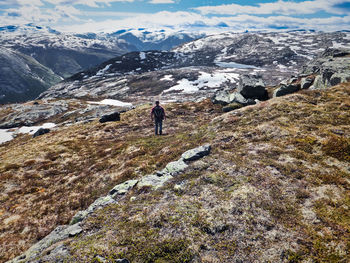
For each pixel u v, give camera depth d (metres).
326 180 9.41
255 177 10.23
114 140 30.41
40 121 83.44
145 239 7.39
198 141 17.39
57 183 20.56
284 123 15.77
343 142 11.57
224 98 39.75
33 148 34.19
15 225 15.06
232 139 15.43
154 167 16.58
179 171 12.61
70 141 33.47
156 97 128.62
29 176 22.81
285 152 12.16
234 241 7.06
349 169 10.22
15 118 84.75
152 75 179.12
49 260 6.96
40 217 15.59
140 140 26.20
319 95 20.23
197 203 9.02
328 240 6.69
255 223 7.65
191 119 34.03
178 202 9.27
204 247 7.00
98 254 6.90
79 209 15.54
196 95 119.94
